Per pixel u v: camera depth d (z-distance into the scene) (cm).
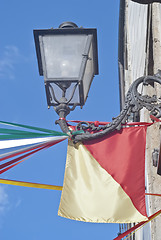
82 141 414
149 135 627
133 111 399
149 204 589
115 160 407
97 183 401
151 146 612
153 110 398
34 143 397
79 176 406
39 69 429
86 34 429
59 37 427
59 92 411
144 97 402
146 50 678
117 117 405
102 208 390
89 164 409
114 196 394
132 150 409
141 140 412
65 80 410
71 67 415
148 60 662
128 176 401
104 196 395
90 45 429
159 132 607
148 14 660
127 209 389
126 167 404
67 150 416
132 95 403
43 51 421
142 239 682
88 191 399
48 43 425
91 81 438
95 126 423
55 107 413
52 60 418
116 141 413
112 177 402
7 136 386
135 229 423
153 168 590
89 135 404
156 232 545
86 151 412
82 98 412
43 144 404
